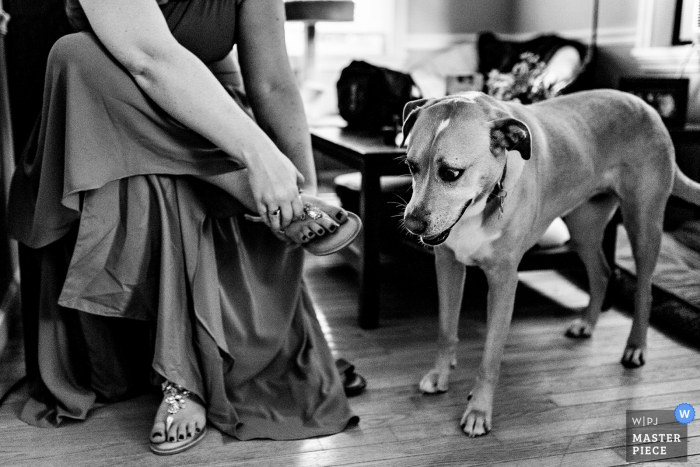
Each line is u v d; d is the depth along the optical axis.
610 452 1.58
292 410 1.72
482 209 1.55
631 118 1.96
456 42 4.61
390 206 2.56
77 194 1.52
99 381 1.76
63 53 1.53
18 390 1.85
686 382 1.93
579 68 3.54
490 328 1.69
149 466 1.50
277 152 1.58
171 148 1.55
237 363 1.74
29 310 1.85
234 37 1.77
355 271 3.01
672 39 3.18
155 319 1.66
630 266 2.59
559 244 2.46
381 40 4.53
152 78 1.50
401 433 1.66
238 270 1.73
